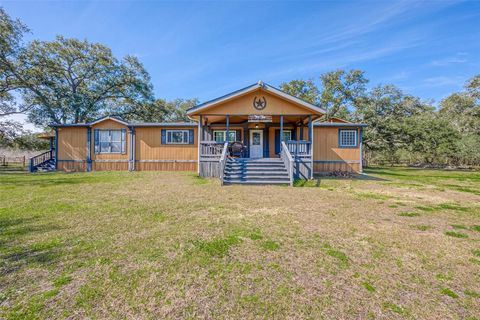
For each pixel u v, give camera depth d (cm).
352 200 586
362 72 2236
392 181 969
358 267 251
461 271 246
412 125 2006
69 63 2273
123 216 429
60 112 2230
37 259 261
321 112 1027
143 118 2723
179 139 1376
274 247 298
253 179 878
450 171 1590
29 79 2017
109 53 2406
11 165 2122
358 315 177
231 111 1069
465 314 179
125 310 180
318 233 351
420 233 357
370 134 2023
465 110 2083
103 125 1387
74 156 1397
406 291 209
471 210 497
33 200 557
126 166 1385
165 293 202
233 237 330
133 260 261
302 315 176
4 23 1816
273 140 1428
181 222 397
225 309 183
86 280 220
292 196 629
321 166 1310
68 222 392
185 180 926
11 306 183
